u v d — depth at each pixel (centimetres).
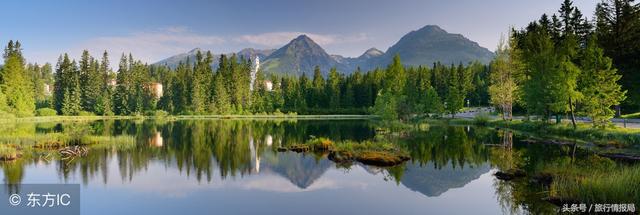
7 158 2861
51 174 2378
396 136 4528
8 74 8875
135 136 4891
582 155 2812
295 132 5578
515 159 2775
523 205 1602
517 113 7412
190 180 2250
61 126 6481
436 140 4094
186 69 14575
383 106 7006
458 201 1759
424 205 1716
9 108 8444
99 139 3991
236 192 1972
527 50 5416
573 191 1581
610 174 1722
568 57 4341
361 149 3269
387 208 1677
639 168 1677
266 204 1744
